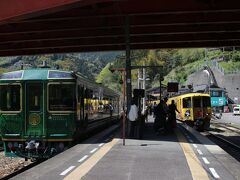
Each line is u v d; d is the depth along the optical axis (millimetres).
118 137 22922
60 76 19234
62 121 19203
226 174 12055
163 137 23234
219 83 113000
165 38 38031
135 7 26266
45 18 29141
